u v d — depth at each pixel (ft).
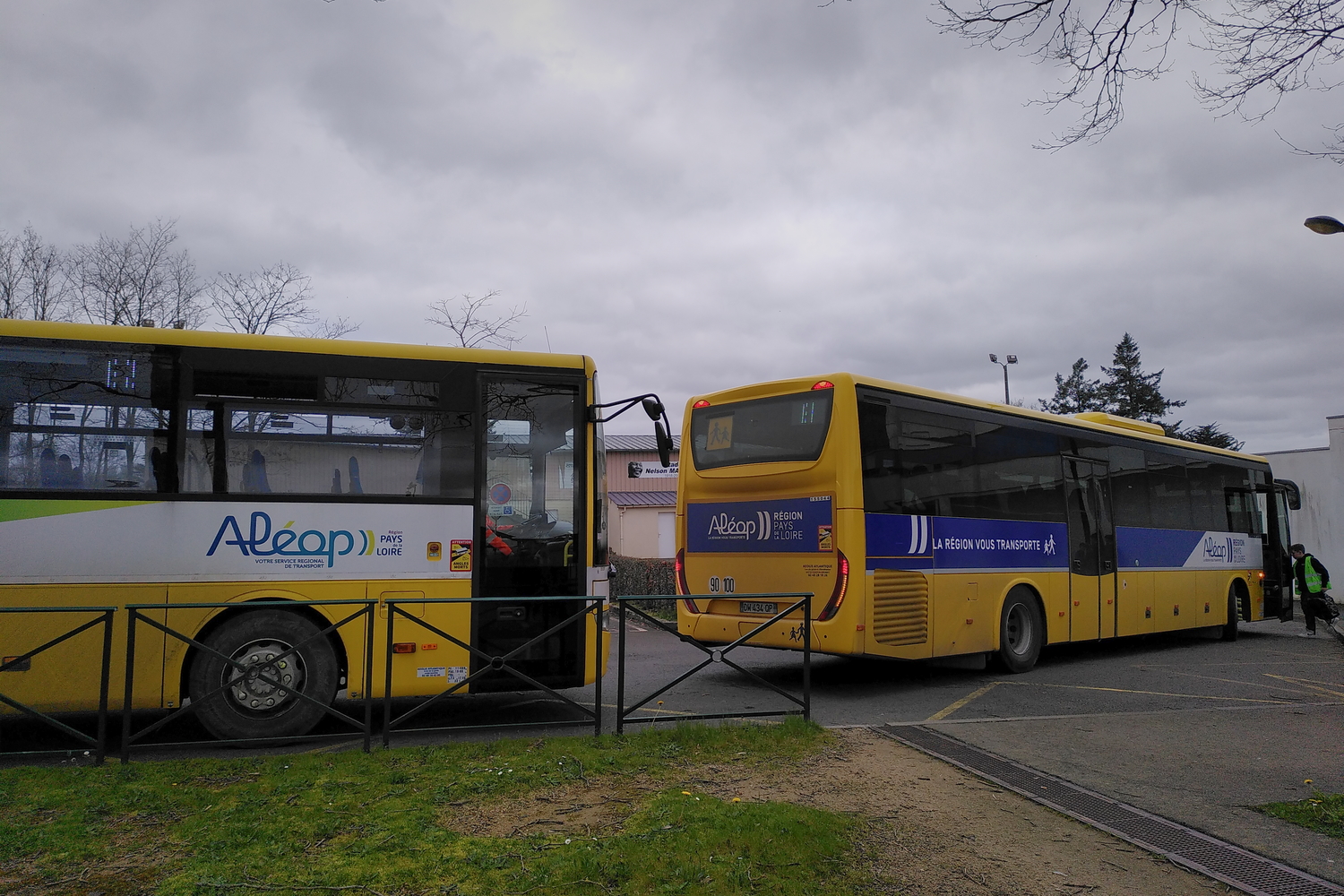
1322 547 84.99
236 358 24.61
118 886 13.80
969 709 30.37
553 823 16.60
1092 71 23.97
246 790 18.21
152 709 23.18
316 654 24.11
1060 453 42.91
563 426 26.84
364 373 25.44
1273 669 40.91
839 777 20.04
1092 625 43.27
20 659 19.84
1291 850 16.47
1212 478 55.42
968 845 16.20
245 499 24.08
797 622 32.94
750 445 35.27
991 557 37.73
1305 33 22.13
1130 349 190.39
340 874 14.16
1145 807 18.76
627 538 124.67
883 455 33.50
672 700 31.86
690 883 13.83
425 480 25.49
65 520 23.03
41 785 18.57
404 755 20.90
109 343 23.91
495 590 25.62
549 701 30.86
